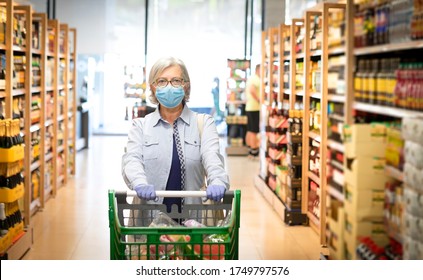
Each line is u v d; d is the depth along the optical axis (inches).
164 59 165.9
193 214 155.6
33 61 322.3
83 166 486.0
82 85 621.0
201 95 684.1
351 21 133.3
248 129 553.9
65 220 309.1
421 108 117.3
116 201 143.8
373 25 130.9
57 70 366.0
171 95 162.2
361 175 120.3
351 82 131.0
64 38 401.1
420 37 124.4
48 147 356.5
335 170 130.7
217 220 154.8
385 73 125.9
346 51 133.0
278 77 373.1
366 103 128.0
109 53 661.3
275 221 314.2
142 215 156.1
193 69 678.5
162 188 166.2
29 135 296.4
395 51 129.6
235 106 588.4
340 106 133.6
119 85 681.6
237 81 587.8
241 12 671.8
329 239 134.5
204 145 166.1
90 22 649.0
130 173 158.6
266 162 385.7
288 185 310.2
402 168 117.4
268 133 381.4
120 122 695.1
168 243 136.0
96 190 388.2
